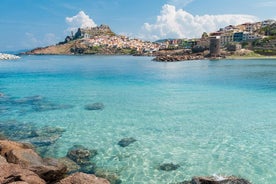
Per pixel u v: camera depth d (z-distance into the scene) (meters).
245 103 36.03
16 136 23.64
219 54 172.25
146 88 49.94
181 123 27.19
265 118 28.81
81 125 26.86
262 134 23.88
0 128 25.97
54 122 27.94
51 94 43.91
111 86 52.97
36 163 15.79
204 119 28.53
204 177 14.62
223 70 88.19
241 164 18.08
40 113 31.50
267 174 16.75
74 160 18.66
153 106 34.59
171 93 44.19
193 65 116.44
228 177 14.63
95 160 18.75
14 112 32.00
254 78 63.94
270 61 137.38
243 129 25.27
